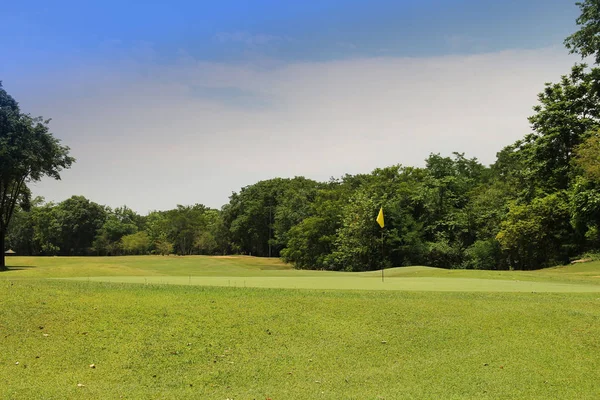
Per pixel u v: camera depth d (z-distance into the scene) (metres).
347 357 8.98
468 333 10.41
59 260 52.25
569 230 39.75
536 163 41.28
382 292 14.04
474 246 51.03
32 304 10.52
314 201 72.06
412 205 55.81
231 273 28.95
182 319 10.28
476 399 7.22
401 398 7.21
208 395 7.17
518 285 17.67
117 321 9.93
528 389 7.68
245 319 10.55
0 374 7.46
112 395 7.00
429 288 15.95
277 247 85.31
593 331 10.53
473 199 56.03
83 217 100.44
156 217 122.81
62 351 8.49
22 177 41.88
